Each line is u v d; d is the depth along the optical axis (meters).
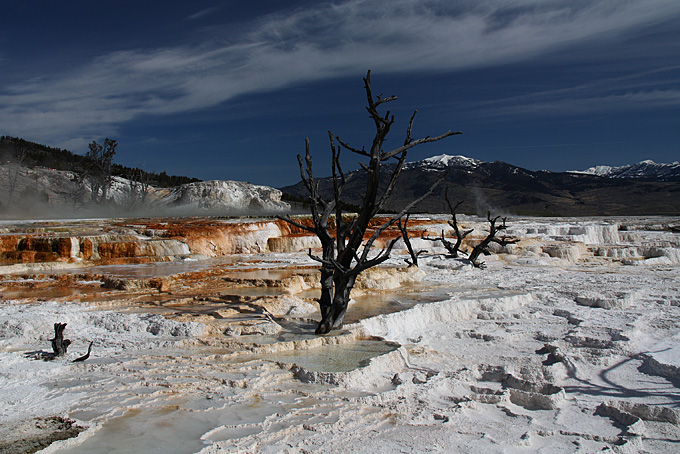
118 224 26.33
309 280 15.16
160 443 5.27
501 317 12.61
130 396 6.48
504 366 8.60
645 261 22.81
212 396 6.56
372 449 5.50
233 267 18.00
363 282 14.69
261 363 7.75
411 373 8.09
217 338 8.94
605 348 9.97
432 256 21.80
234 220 31.09
